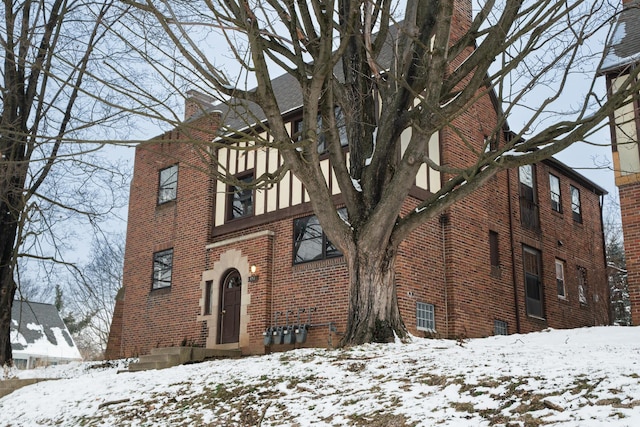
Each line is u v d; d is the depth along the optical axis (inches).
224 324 702.5
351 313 409.7
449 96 396.8
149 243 831.7
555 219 834.2
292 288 645.3
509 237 730.8
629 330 390.6
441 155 655.1
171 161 826.8
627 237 538.3
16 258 516.4
